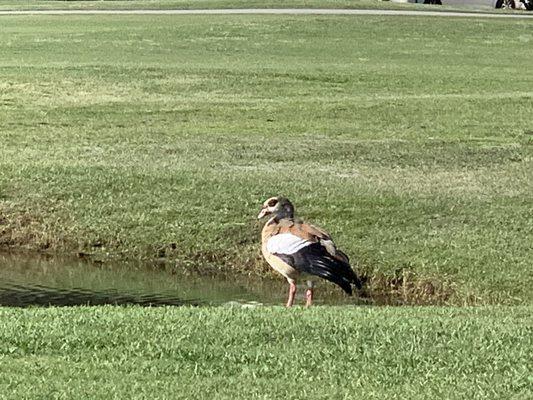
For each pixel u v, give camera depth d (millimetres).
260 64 31500
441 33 40438
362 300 12773
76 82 26594
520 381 7320
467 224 14703
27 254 14578
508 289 12719
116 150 19047
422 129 21969
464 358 7816
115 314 9133
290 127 21812
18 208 15508
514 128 22312
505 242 14016
